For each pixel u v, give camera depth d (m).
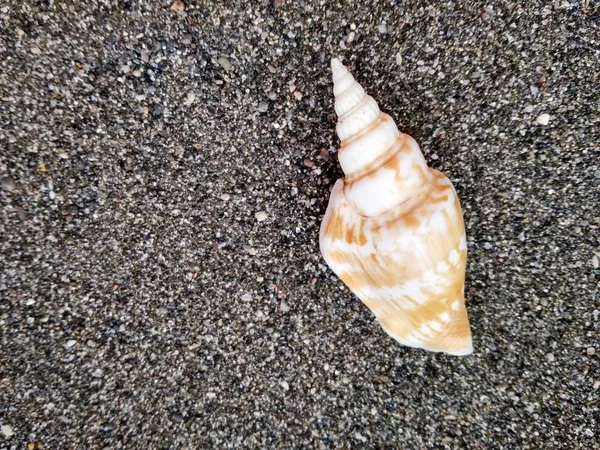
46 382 0.07
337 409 0.08
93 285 0.07
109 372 0.08
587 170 0.07
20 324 0.07
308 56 0.07
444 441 0.08
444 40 0.07
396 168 0.06
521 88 0.07
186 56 0.07
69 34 0.07
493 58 0.07
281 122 0.07
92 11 0.07
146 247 0.07
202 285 0.08
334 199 0.07
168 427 0.08
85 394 0.08
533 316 0.08
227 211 0.07
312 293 0.08
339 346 0.08
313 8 0.07
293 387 0.08
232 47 0.07
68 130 0.07
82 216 0.07
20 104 0.07
